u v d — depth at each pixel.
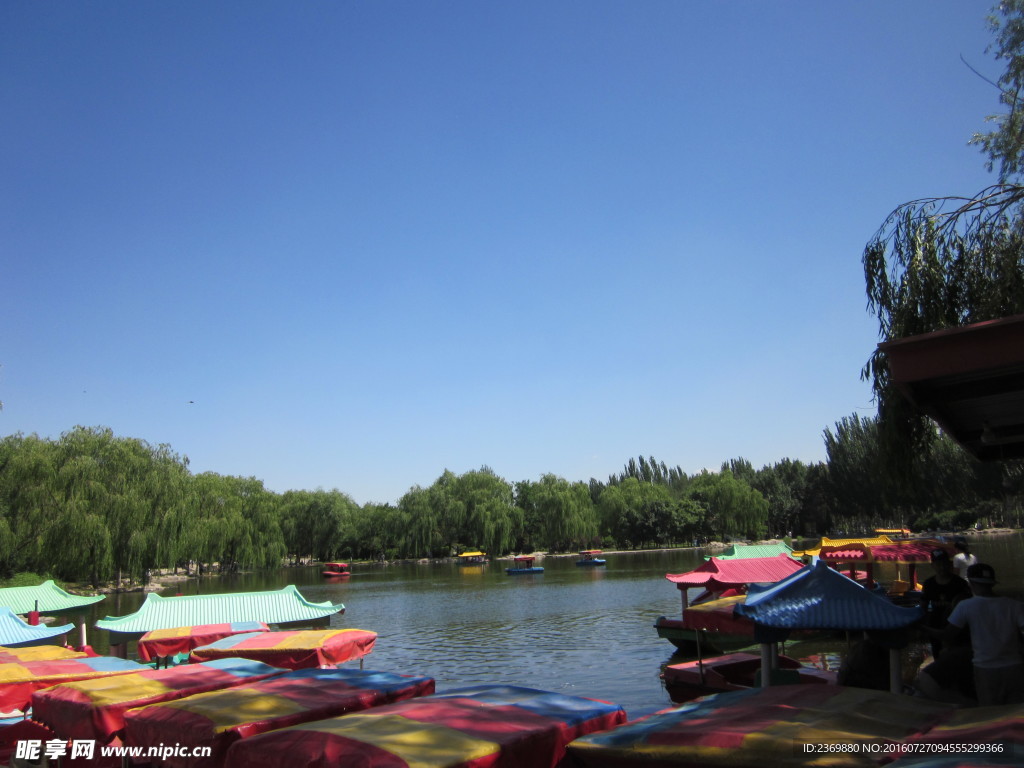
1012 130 14.62
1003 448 12.73
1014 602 7.82
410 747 5.27
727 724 5.12
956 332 6.24
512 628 35.91
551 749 5.86
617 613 40.00
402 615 43.31
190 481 69.50
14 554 49.81
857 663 10.16
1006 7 14.77
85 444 55.53
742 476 142.38
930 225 12.35
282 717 6.79
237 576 83.75
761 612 9.30
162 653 17.12
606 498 124.00
